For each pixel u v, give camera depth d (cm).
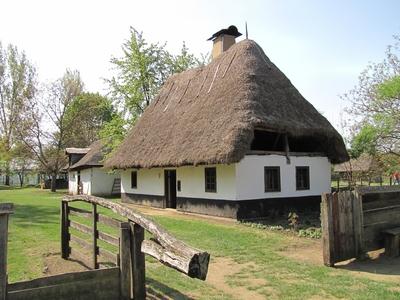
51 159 4075
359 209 849
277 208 1677
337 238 805
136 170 2439
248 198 1598
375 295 599
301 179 1794
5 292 422
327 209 793
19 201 2464
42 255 866
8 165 4519
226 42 2300
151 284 660
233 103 1639
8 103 3956
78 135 4719
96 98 5172
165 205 2102
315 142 1877
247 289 650
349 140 1972
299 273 744
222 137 1513
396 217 949
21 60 3981
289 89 1847
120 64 2788
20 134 3862
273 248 988
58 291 456
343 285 657
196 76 2283
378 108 1803
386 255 880
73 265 778
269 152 1684
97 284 482
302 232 1200
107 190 3334
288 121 1630
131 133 2530
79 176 3572
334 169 3481
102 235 670
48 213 1741
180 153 1708
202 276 361
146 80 2792
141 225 479
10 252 897
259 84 1730
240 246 1009
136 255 505
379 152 1798
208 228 1326
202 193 1775
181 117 2027
